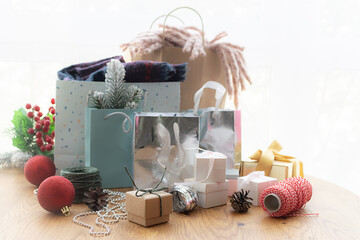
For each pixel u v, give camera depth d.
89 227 0.73
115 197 0.95
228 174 0.98
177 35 1.30
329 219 0.81
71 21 1.59
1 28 1.54
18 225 0.74
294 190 0.83
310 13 1.79
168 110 1.13
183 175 0.97
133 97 1.05
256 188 0.91
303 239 0.69
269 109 1.84
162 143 0.95
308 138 1.86
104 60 1.27
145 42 1.24
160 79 1.13
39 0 1.59
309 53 1.81
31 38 1.56
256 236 0.70
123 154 1.04
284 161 1.06
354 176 1.95
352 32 1.89
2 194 0.96
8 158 1.25
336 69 1.85
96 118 1.00
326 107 1.91
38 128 1.16
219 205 0.91
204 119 1.06
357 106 1.91
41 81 1.65
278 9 1.77
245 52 1.75
